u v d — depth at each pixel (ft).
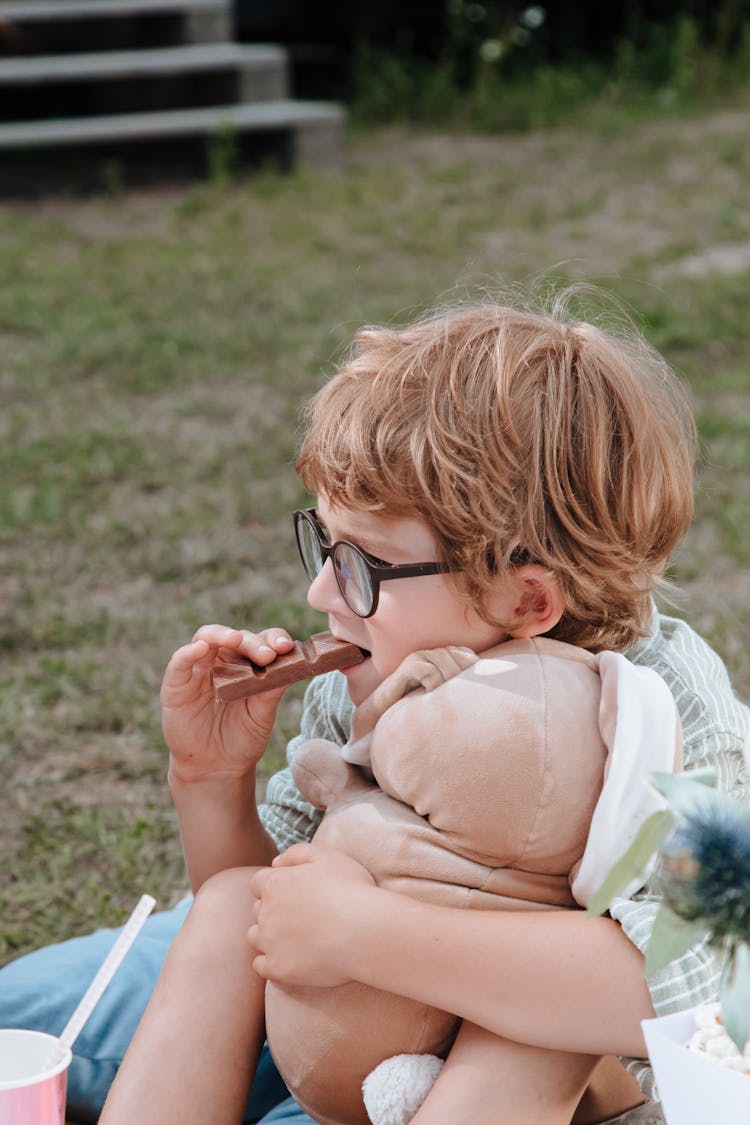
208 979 5.36
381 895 4.82
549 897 4.85
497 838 4.76
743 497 15.46
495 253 25.61
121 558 14.46
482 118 37.45
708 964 4.56
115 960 4.88
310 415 5.46
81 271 24.97
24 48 34.63
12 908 8.75
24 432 18.01
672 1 43.37
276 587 13.79
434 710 4.83
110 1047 6.22
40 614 13.25
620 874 3.80
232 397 19.31
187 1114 5.14
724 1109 3.81
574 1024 4.59
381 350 5.25
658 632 5.71
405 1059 4.89
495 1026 4.65
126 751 10.77
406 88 38.99
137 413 18.80
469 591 4.90
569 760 4.71
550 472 4.90
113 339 21.57
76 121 31.71
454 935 4.67
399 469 4.86
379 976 4.75
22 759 10.69
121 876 9.07
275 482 16.43
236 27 44.68
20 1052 4.94
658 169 31.89
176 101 33.50
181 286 24.17
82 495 16.06
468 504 4.83
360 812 5.03
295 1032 5.05
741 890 3.60
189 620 13.01
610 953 4.59
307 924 4.86
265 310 22.89
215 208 29.53
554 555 4.91
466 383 4.97
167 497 16.05
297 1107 5.87
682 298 22.68
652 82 40.55
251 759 5.84
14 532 15.05
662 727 4.73
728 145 33.76
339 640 5.28
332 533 5.14
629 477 5.04
